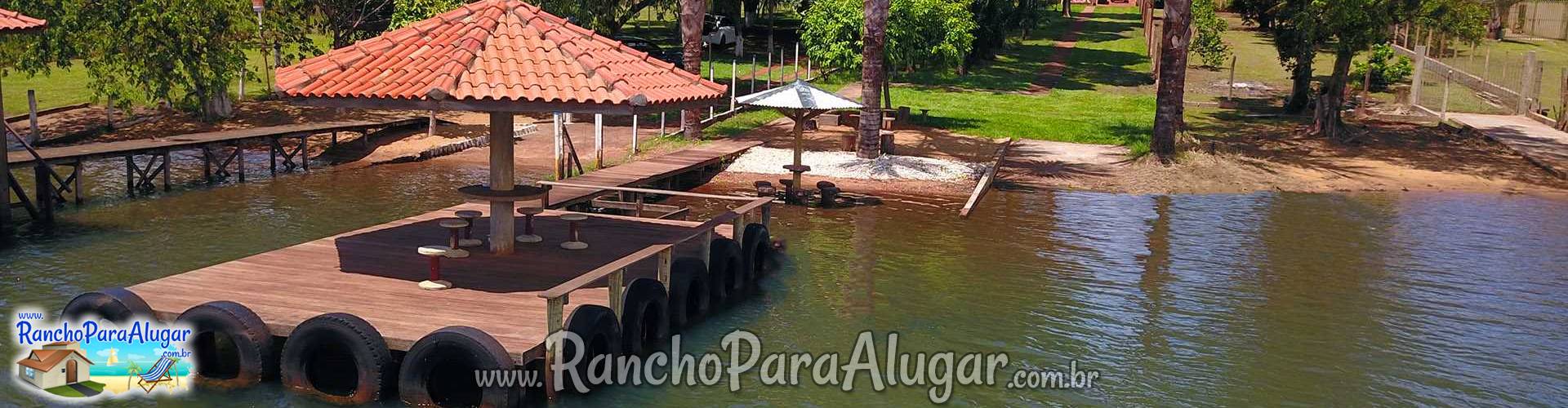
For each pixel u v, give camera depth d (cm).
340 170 2744
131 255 1767
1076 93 4616
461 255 1525
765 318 1495
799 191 2355
